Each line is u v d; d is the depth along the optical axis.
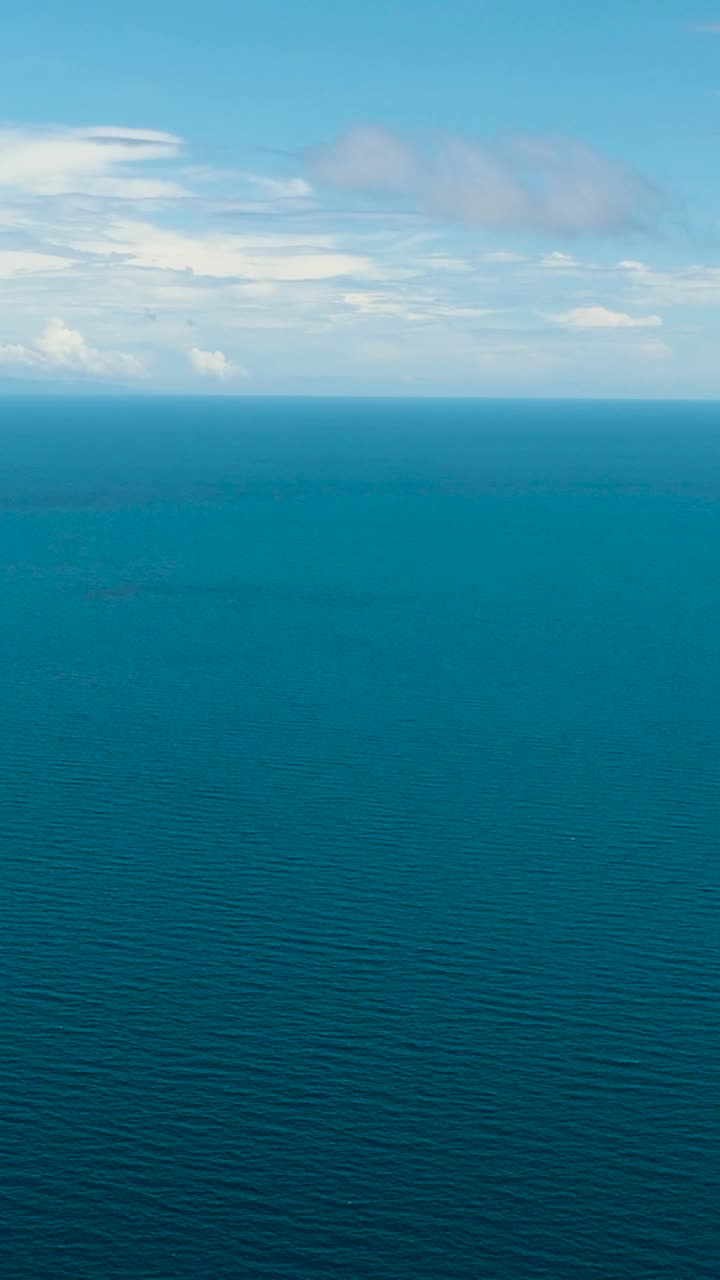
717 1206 52.66
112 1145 55.41
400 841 86.88
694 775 99.88
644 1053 62.53
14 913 75.62
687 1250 50.38
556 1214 52.03
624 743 107.56
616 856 84.88
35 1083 59.44
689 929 74.94
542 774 100.06
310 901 77.75
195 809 92.00
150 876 80.94
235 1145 55.50
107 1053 61.81
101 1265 49.09
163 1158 54.69
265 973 69.25
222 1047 62.38
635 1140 56.28
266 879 80.69
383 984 68.31
